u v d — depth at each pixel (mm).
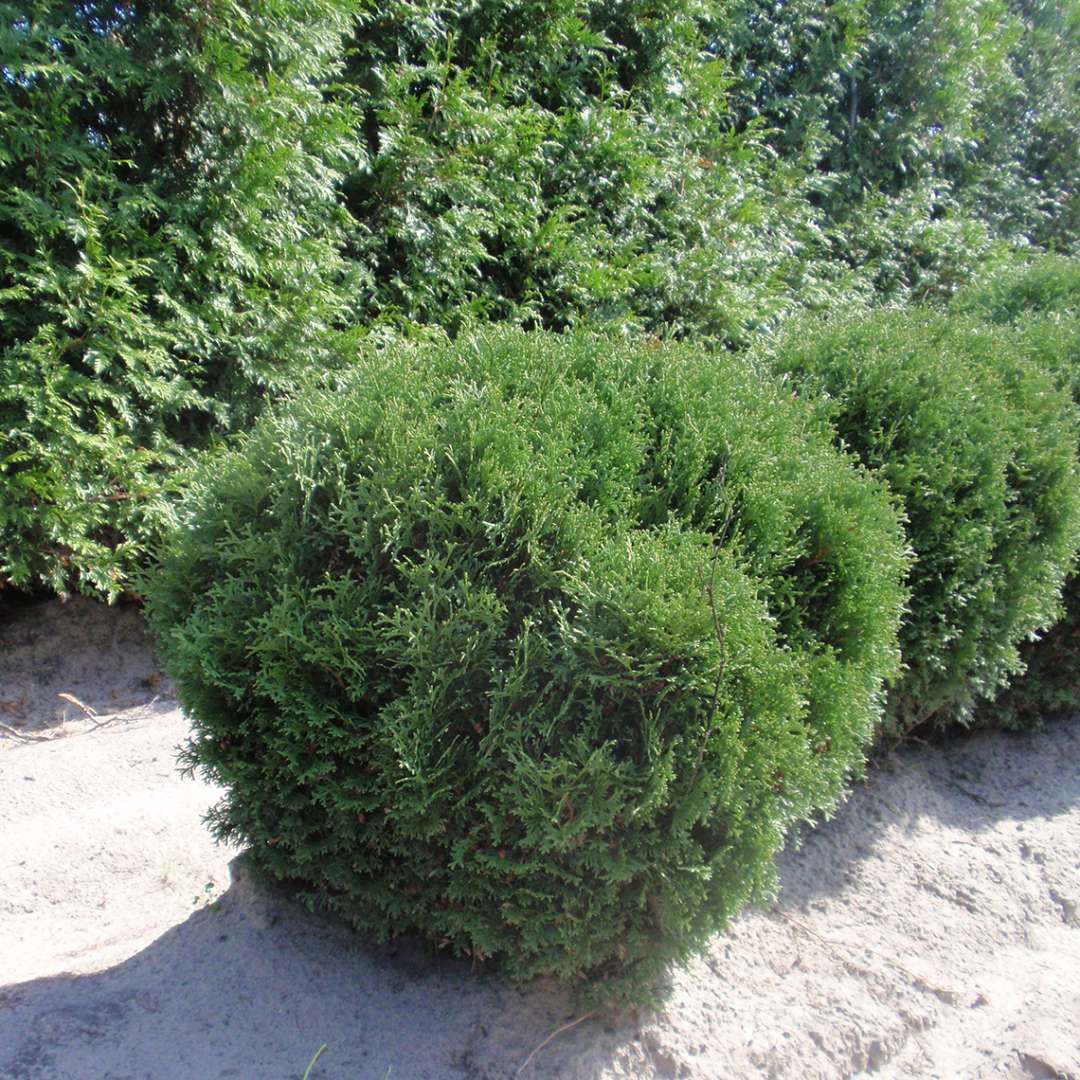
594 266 6316
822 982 3086
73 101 4410
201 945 2924
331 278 5566
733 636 2432
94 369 4570
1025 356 4723
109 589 4719
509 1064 2566
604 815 2344
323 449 2775
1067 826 4133
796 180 8156
